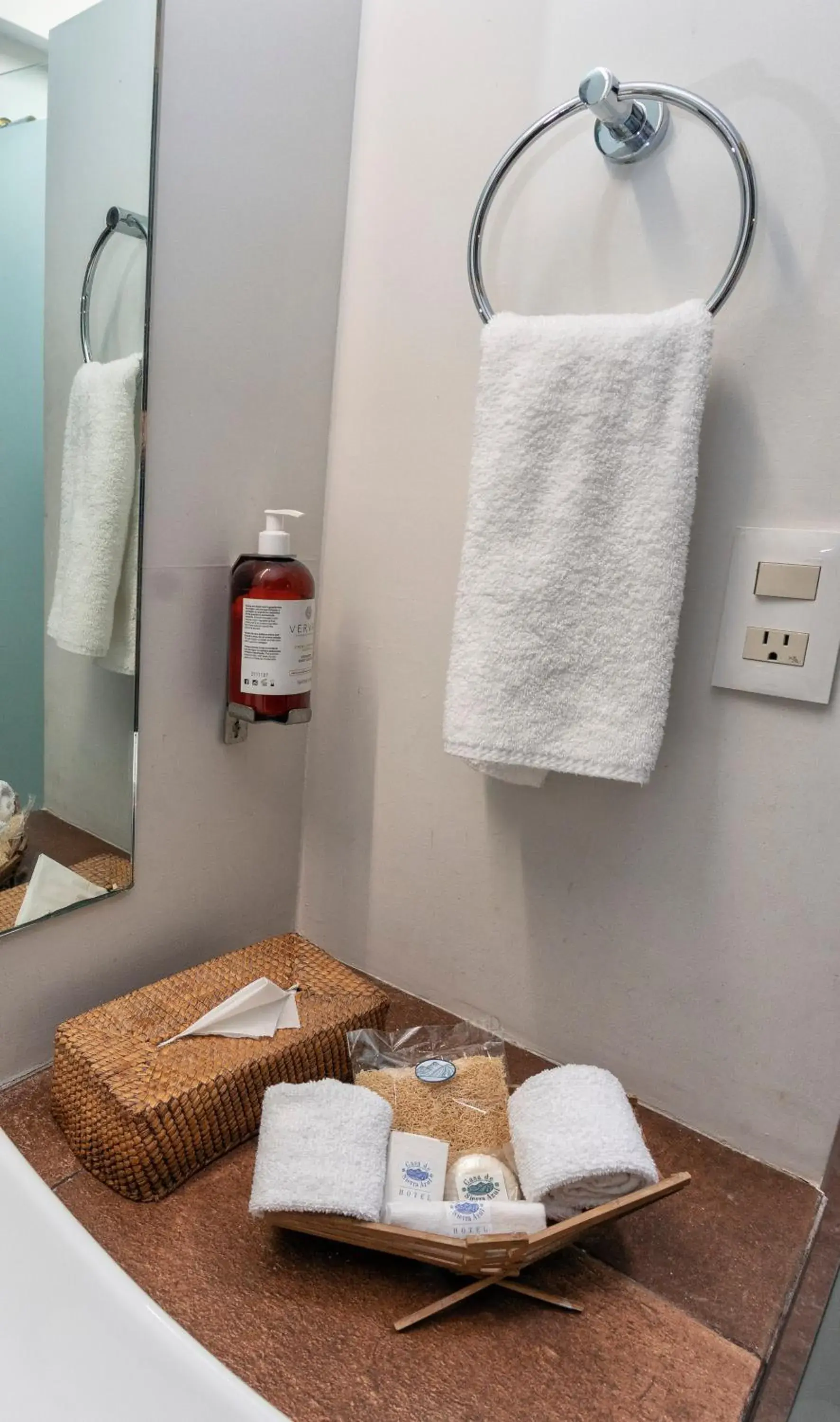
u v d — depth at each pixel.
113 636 0.76
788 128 0.64
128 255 0.70
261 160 0.78
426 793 0.91
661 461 0.65
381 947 0.98
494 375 0.68
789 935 0.72
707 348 0.64
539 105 0.74
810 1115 0.74
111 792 0.79
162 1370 0.44
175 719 0.83
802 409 0.66
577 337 0.66
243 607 0.79
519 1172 0.62
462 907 0.90
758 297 0.67
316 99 0.81
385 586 0.90
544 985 0.86
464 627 0.70
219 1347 0.55
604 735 0.68
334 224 0.86
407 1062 0.75
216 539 0.82
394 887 0.95
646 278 0.71
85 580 0.73
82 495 0.72
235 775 0.91
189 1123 0.67
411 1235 0.57
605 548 0.67
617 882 0.80
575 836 0.82
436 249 0.81
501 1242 0.55
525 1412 0.53
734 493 0.70
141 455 0.74
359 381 0.89
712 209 0.68
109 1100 0.65
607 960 0.82
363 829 0.97
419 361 0.84
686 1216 0.70
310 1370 0.54
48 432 0.69
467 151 0.78
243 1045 0.73
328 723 0.97
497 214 0.78
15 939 0.75
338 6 0.81
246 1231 0.64
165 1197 0.66
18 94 0.63
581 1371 0.56
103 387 0.71
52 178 0.65
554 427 0.67
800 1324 0.64
